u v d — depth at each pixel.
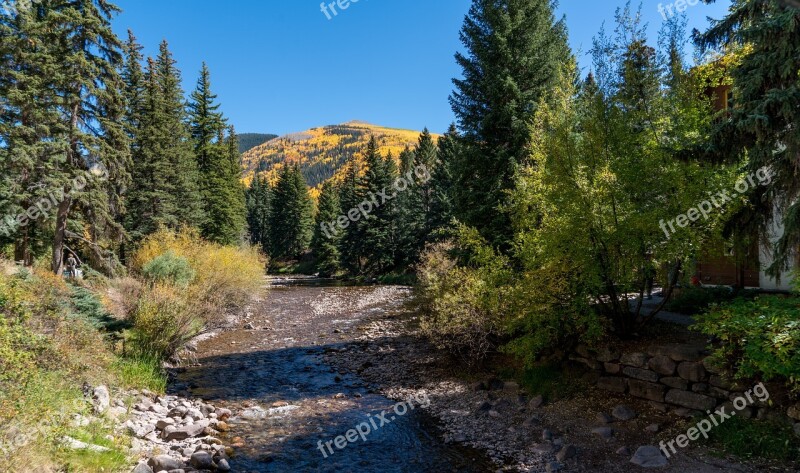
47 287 11.45
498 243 13.60
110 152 17.81
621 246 8.50
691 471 6.09
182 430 7.90
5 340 7.09
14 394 5.91
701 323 7.43
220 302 19.30
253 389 11.36
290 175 70.25
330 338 17.41
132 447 6.90
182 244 23.38
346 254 53.69
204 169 41.81
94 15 17.36
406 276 44.56
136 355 11.52
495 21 14.69
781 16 6.69
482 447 7.78
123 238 20.03
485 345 11.45
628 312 9.41
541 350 10.51
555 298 8.98
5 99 17.00
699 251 8.49
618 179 8.45
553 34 15.58
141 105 29.52
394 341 15.99
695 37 9.02
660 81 9.55
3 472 4.66
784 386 6.44
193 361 13.91
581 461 6.80
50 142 16.12
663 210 8.05
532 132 11.69
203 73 43.34
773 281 12.73
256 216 82.94
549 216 9.87
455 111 15.85
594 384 9.03
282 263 70.75
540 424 8.26
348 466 7.14
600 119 9.03
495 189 13.88
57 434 5.76
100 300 14.05
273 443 8.01
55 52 16.69
